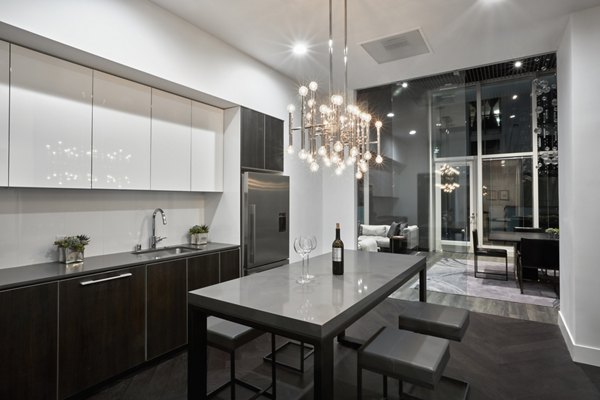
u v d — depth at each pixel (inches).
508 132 268.2
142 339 101.0
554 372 101.9
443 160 184.4
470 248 269.7
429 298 177.5
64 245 97.0
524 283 207.5
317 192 198.5
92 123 99.3
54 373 81.2
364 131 114.2
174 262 111.1
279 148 163.9
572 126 110.6
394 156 193.0
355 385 94.7
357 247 196.7
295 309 60.1
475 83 237.5
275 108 162.1
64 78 93.2
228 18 116.5
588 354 107.1
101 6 93.1
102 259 104.7
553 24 119.4
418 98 187.8
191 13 113.3
